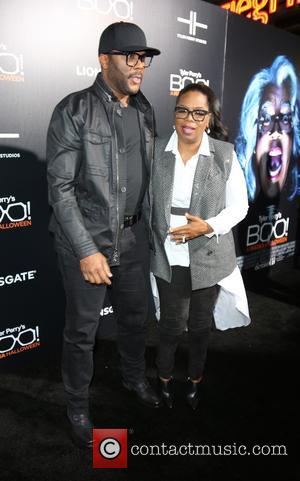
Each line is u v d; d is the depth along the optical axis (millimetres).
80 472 1622
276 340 2691
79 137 1424
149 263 1858
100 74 1492
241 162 3240
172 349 1917
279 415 1989
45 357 2426
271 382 2252
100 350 2525
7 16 1839
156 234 1705
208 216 1631
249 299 3312
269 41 3170
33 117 2035
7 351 2254
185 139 1541
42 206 2188
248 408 2031
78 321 1633
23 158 2053
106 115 1475
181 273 1713
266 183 3514
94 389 2143
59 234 1588
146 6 2334
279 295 3404
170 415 1962
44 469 1629
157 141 1697
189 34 2604
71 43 2078
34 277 2260
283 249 3908
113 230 1558
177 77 2609
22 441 1770
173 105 2641
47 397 2074
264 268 3777
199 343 1867
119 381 2223
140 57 1414
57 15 1997
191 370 1954
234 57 2945
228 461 1698
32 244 2203
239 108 3100
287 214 3828
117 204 1538
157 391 2096
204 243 1646
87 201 1537
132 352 1972
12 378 2221
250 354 2518
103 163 1471
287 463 1698
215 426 1900
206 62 2766
